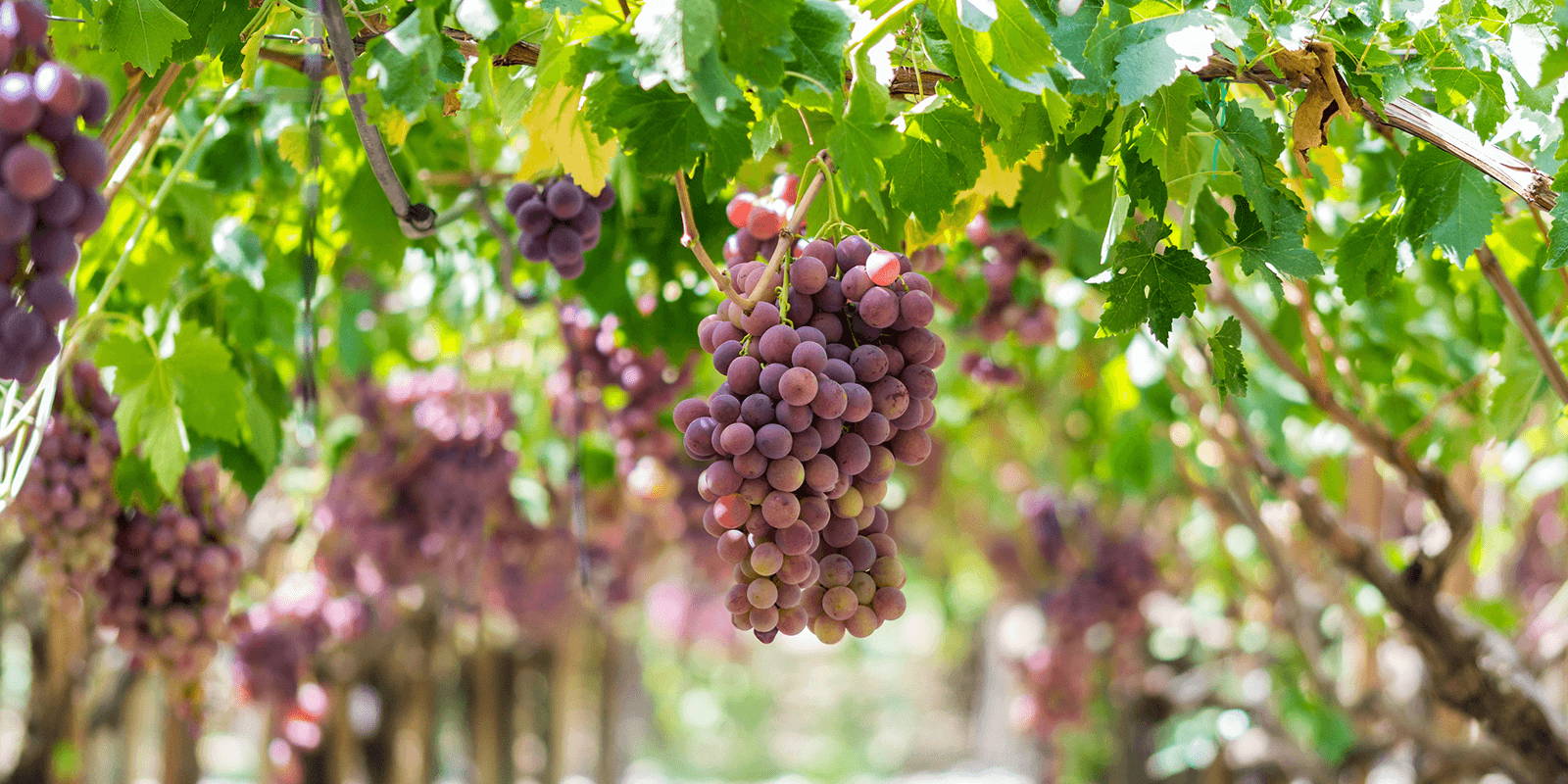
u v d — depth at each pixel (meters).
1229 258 2.78
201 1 1.83
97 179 1.27
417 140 2.81
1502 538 4.95
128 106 1.89
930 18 1.83
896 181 1.88
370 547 3.94
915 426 1.60
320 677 5.34
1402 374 3.33
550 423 4.28
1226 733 4.83
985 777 11.12
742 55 1.49
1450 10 1.79
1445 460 3.31
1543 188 1.63
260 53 2.14
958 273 3.16
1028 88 1.71
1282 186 1.79
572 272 2.20
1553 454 4.04
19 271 1.28
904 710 16.86
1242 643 5.23
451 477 3.85
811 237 1.91
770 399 1.50
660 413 3.27
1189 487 4.45
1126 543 5.52
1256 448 3.11
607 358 3.09
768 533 1.49
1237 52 1.68
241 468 2.72
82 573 2.40
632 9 1.67
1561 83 1.80
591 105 1.65
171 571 2.49
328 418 4.39
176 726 4.29
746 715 15.90
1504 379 2.54
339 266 3.27
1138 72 1.62
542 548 4.47
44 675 3.97
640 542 5.76
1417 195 1.92
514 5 1.67
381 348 4.24
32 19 1.24
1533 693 2.95
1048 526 5.68
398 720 6.20
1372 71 1.75
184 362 2.41
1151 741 5.98
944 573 9.62
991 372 3.45
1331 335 3.09
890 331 1.61
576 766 11.45
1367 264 2.04
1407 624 3.03
